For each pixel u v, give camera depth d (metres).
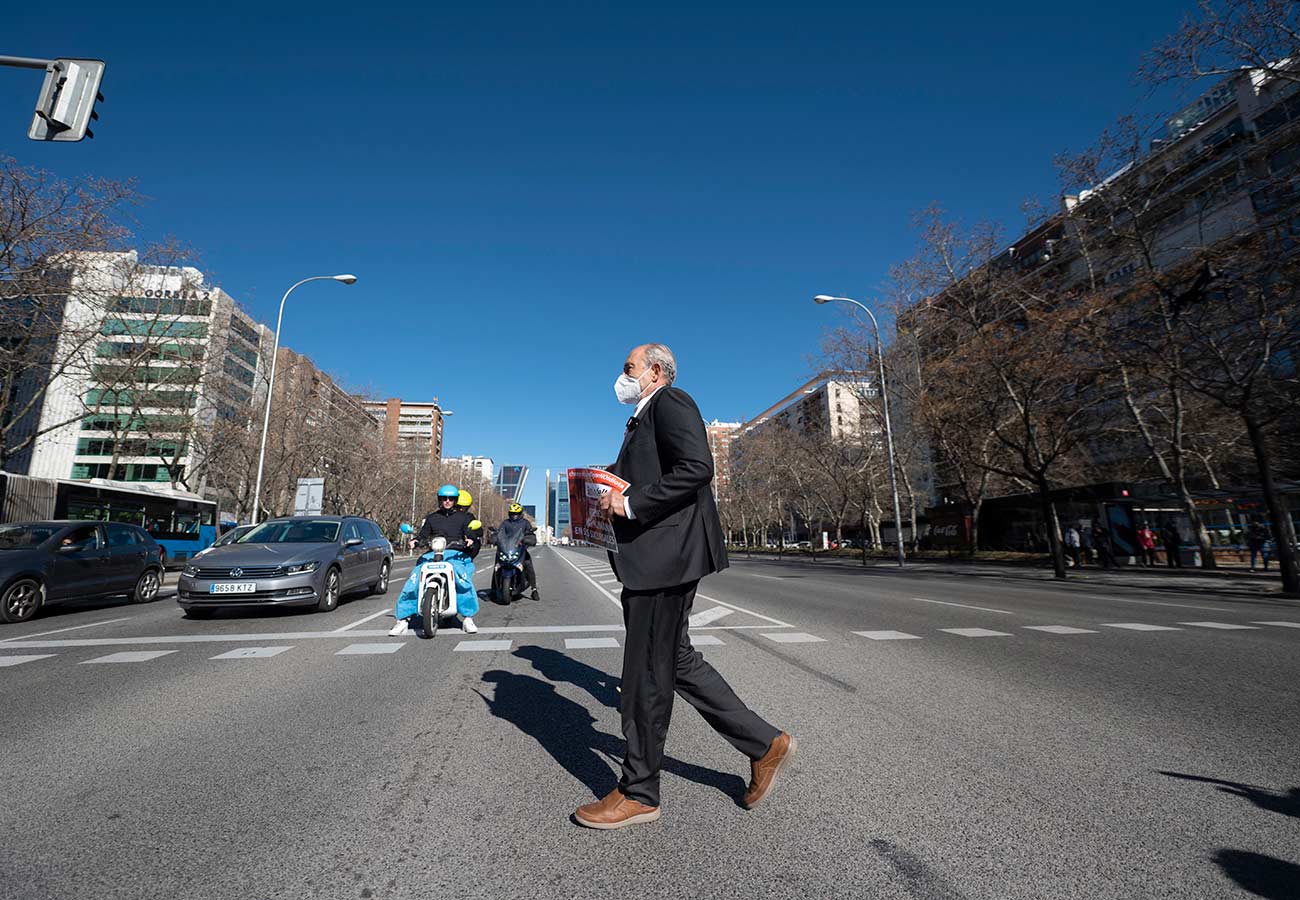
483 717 4.08
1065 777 3.01
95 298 18.97
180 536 22.61
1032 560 27.31
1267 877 2.09
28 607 8.89
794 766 3.18
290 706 4.35
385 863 2.23
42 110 7.91
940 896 1.99
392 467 53.56
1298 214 13.42
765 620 8.99
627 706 2.50
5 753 3.40
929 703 4.38
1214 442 22.83
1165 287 15.78
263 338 31.56
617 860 2.24
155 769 3.16
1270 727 3.77
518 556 11.45
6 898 1.99
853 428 40.56
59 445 50.94
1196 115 15.54
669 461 2.54
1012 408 23.64
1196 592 14.70
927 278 23.16
